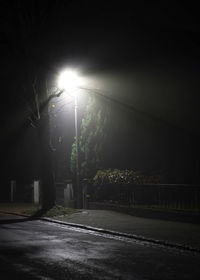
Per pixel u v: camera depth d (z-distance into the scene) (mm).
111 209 20750
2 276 8344
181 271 8812
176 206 16938
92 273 8570
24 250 11078
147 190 18641
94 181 22625
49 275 8414
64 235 13922
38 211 20734
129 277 8273
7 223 17609
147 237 12891
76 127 22484
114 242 12492
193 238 12680
